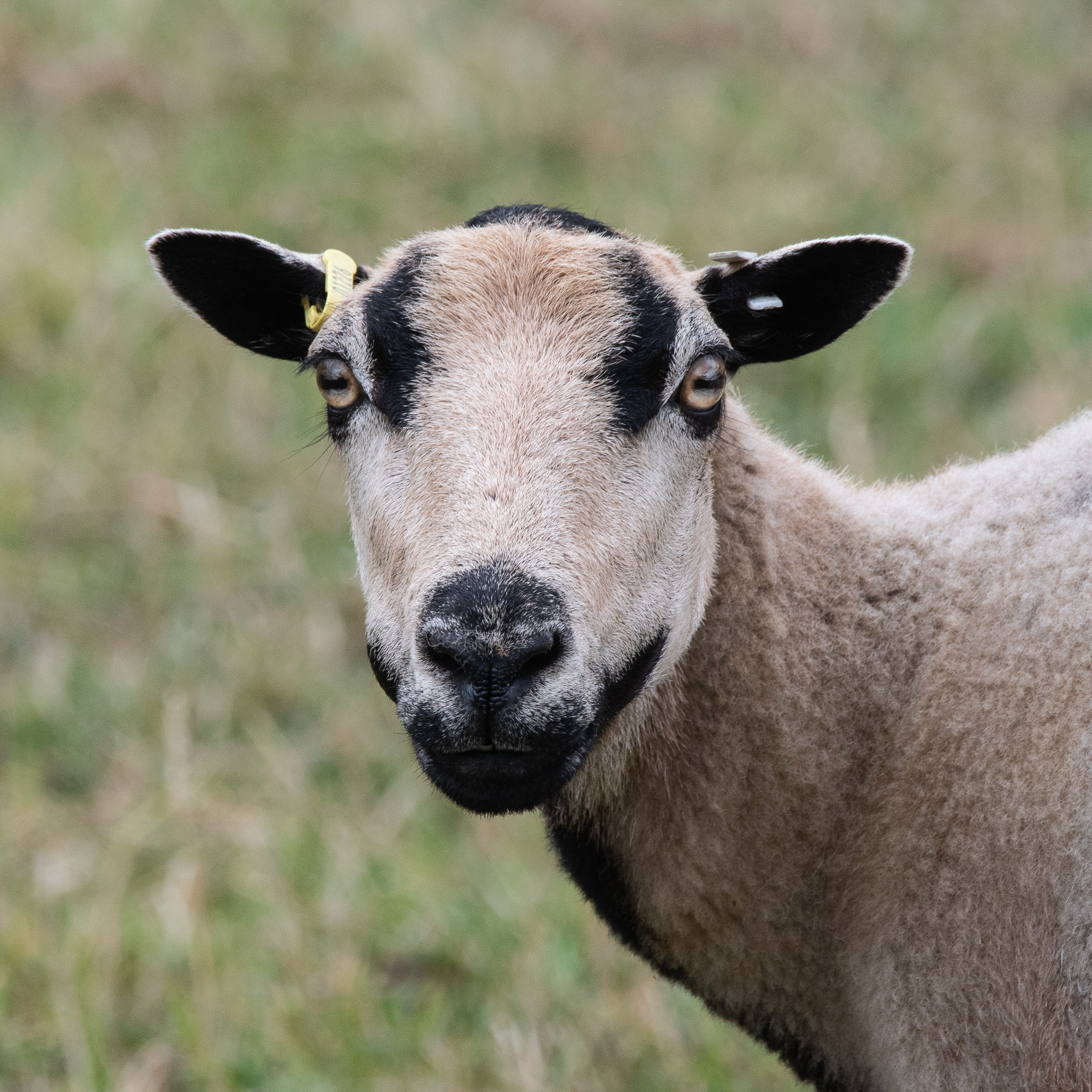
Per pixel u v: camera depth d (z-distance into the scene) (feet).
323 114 91.81
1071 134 91.35
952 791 28.43
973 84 96.58
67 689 58.49
